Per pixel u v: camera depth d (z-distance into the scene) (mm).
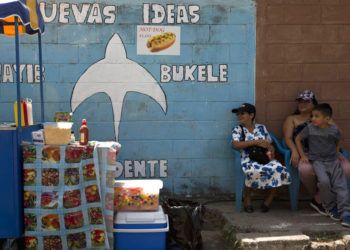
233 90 6180
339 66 6285
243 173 5742
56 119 5250
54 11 5938
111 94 6062
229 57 6148
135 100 6094
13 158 4316
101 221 4449
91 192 4445
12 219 4344
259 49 6188
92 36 6000
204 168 6211
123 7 6000
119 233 4508
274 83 6230
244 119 5879
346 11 6254
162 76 6098
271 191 5746
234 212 5691
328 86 6297
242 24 6141
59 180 4398
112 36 6016
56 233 4406
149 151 6145
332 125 5754
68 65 6000
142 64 6070
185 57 6102
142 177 6160
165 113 6133
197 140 6184
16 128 4328
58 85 6004
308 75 6258
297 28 6211
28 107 4828
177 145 6168
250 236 4852
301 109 6031
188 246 4723
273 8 6168
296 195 5828
